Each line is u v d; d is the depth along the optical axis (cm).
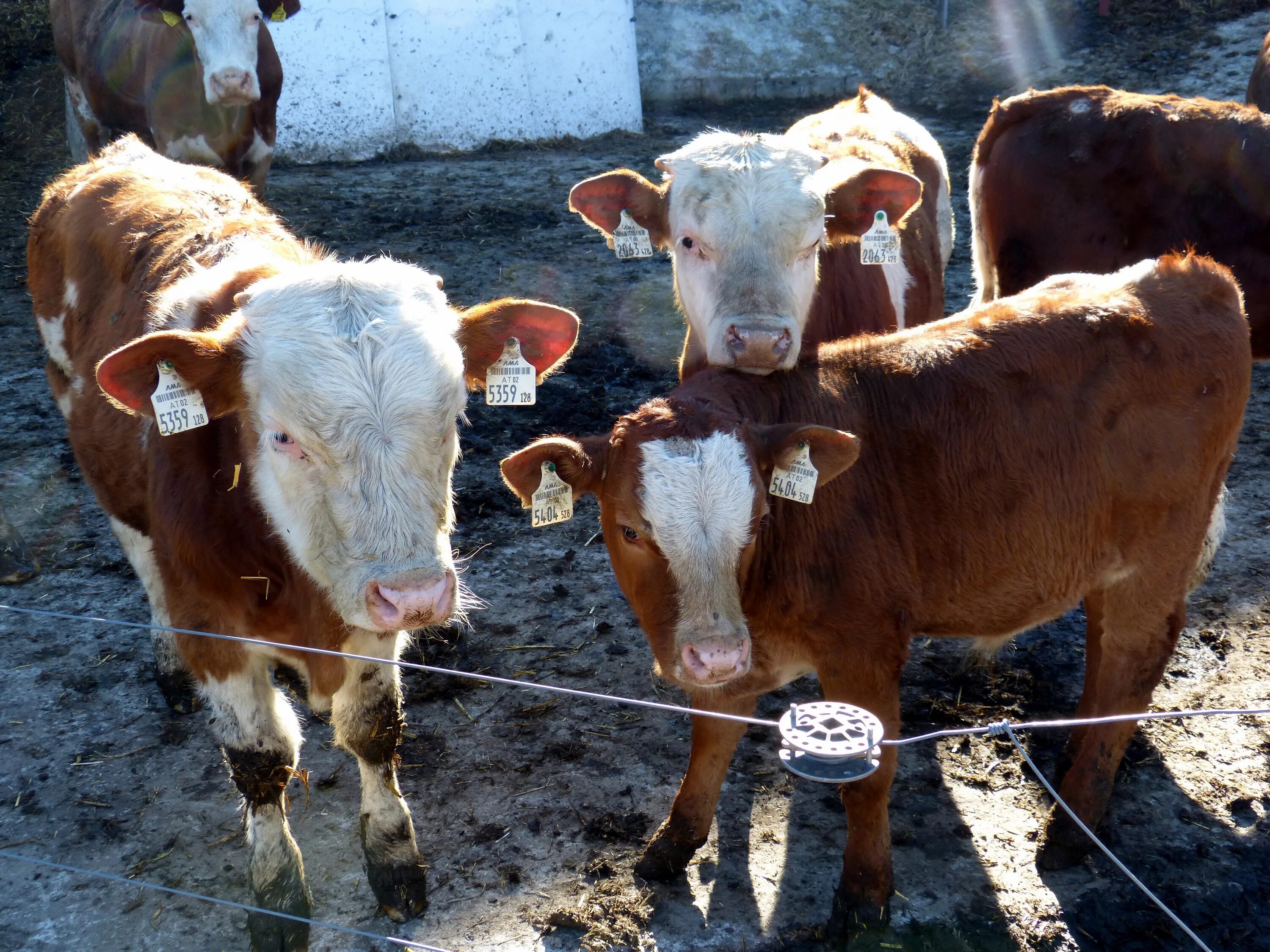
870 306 539
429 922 376
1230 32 1480
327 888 391
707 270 479
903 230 595
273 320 314
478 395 755
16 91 1333
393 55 1379
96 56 930
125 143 521
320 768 448
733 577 328
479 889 390
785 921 377
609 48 1487
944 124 1457
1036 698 488
